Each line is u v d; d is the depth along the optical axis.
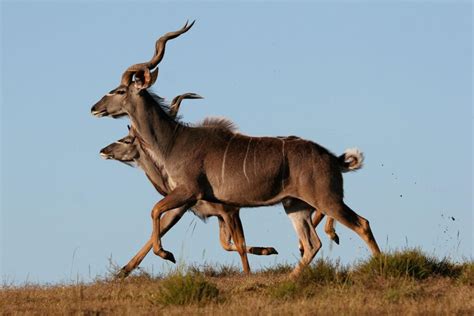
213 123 57.62
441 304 43.16
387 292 45.97
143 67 57.81
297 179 54.97
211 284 48.00
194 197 56.62
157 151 57.47
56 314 44.34
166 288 47.62
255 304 44.66
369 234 54.34
